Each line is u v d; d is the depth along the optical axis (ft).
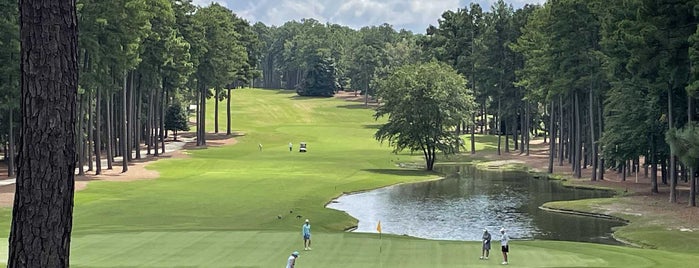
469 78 387.96
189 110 516.32
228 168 261.24
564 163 314.55
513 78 362.53
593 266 80.23
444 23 412.16
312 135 434.71
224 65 361.10
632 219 153.79
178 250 88.22
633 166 262.26
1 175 218.18
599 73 231.30
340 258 83.61
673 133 149.18
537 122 438.40
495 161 331.98
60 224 24.85
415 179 247.70
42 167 24.36
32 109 24.35
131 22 208.33
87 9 193.36
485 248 87.51
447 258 85.61
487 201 189.78
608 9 192.44
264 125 499.51
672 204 173.99
